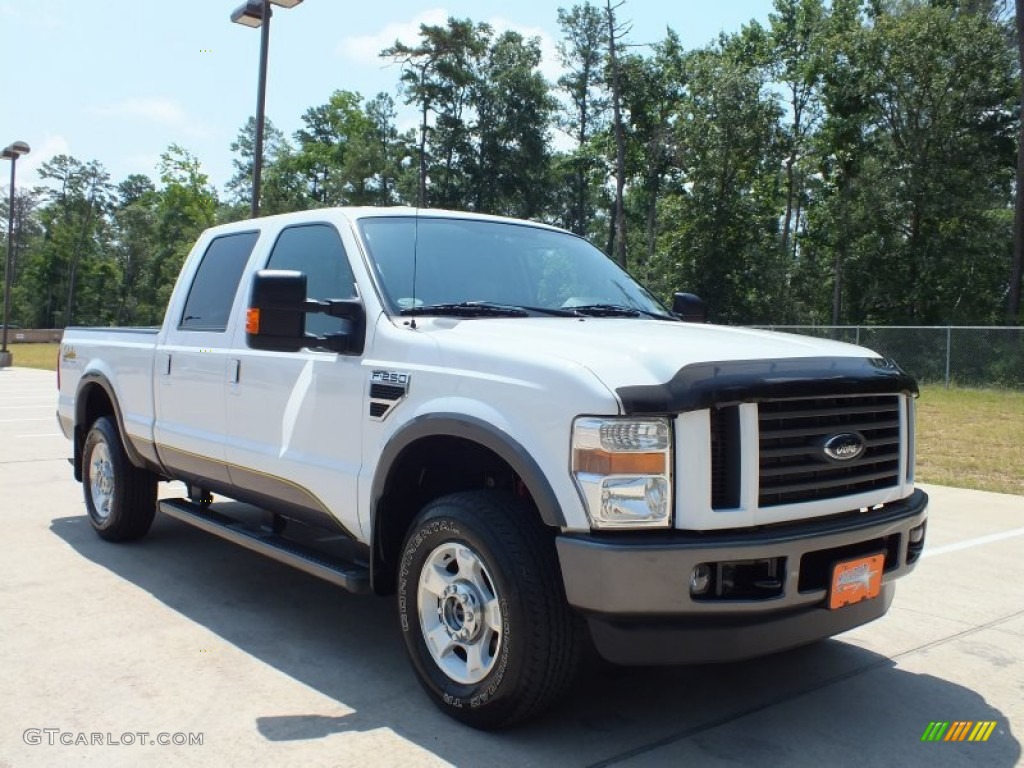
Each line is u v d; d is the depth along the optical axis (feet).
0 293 330.54
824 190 140.56
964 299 117.08
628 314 15.53
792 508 10.91
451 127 186.80
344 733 11.40
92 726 11.46
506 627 10.90
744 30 168.86
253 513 23.67
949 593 18.16
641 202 201.16
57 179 312.71
